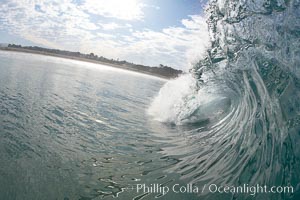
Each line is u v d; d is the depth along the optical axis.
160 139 5.32
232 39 5.91
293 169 3.43
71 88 10.48
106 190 3.20
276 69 4.77
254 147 4.19
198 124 6.53
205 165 4.03
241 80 5.84
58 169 3.54
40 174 3.34
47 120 5.63
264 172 3.56
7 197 2.84
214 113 6.72
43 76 12.58
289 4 4.70
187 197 3.18
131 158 4.19
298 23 4.50
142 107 8.80
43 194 2.96
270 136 4.12
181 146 4.90
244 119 5.23
